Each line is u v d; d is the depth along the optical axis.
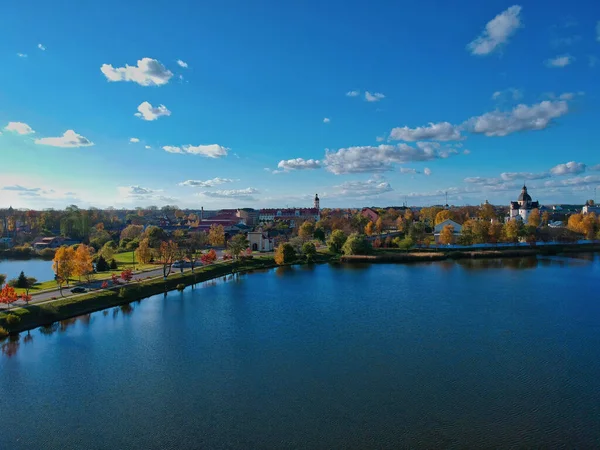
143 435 41.38
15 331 73.31
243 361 59.88
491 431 41.00
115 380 53.97
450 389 50.09
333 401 47.56
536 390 49.62
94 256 152.38
